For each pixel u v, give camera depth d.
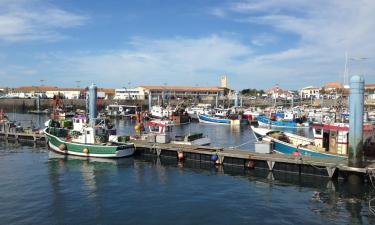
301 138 40.66
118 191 28.36
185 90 192.88
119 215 23.17
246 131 78.44
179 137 47.94
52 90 191.25
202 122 100.44
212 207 24.64
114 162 39.72
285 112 95.88
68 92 181.88
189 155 40.53
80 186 29.77
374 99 143.25
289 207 24.58
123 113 115.06
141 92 180.75
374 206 24.67
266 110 111.12
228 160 37.78
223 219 22.50
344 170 30.53
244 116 102.81
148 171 35.28
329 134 35.53
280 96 177.62
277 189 28.88
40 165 38.16
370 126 37.59
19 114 125.81
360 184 29.75
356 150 29.61
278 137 40.84
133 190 28.66
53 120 58.53
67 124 54.59
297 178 32.09
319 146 36.84
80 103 149.25
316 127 37.06
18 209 24.12
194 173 34.41
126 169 36.19
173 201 25.89
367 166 30.16
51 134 49.56
